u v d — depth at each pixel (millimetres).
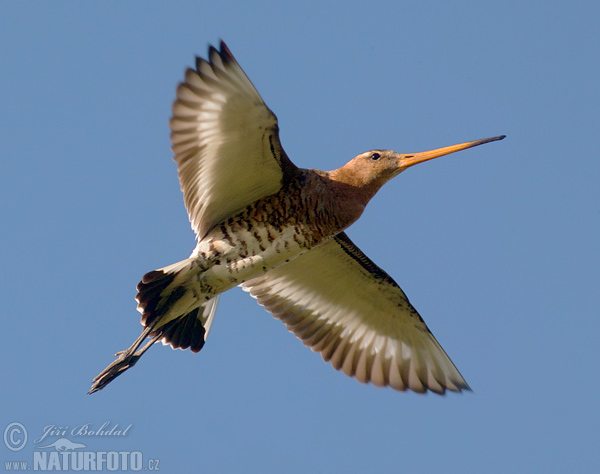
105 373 14867
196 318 15859
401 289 16562
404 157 15562
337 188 15148
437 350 16828
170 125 13695
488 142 15844
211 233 14773
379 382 17016
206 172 14234
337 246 16156
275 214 14820
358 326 17266
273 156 14078
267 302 17094
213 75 13141
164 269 14352
